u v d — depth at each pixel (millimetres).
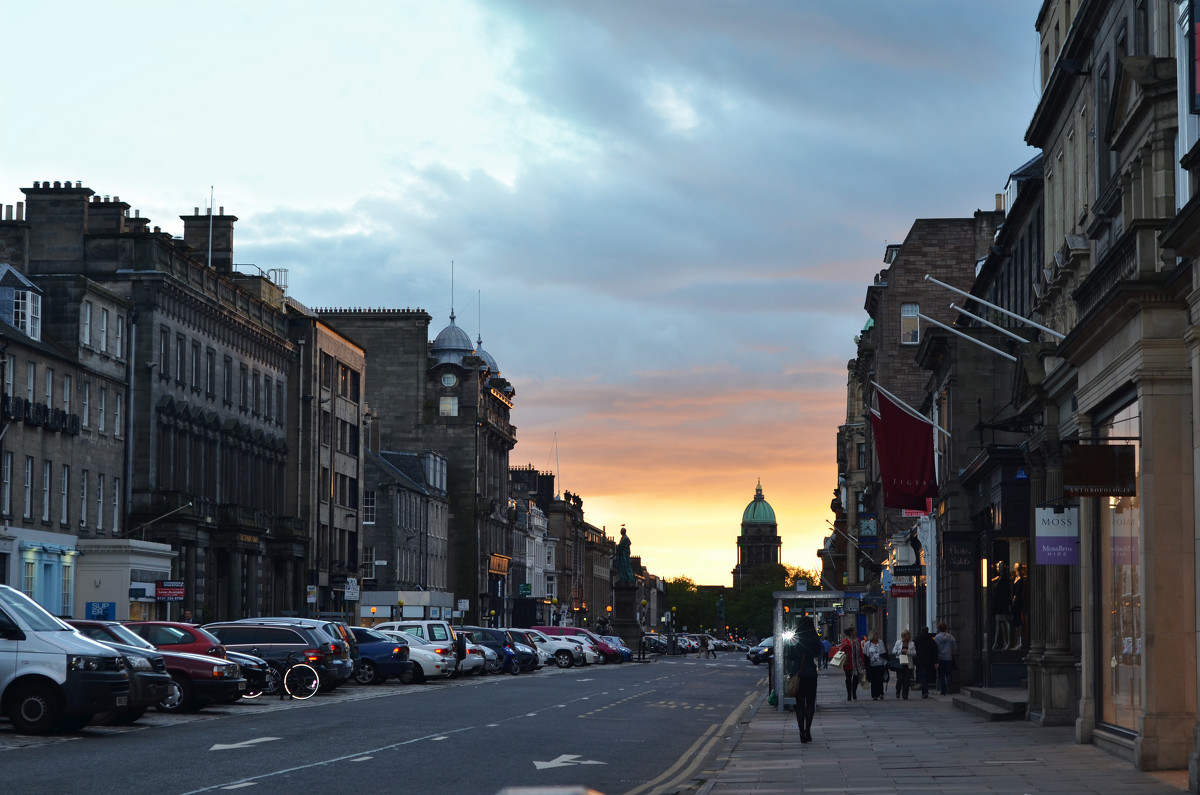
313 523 89938
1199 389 18531
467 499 129000
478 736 27406
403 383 129500
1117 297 20938
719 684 60188
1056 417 30188
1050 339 38188
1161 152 21703
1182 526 20562
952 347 50562
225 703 35688
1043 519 27469
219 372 78312
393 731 28094
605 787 20016
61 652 26078
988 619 43531
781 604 39844
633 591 117750
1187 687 20609
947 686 47719
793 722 34844
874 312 83875
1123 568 23172
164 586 60438
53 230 69812
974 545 47594
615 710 37844
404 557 111500
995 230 77812
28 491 58938
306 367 90312
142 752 23188
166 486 70875
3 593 26719
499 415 142250
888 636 78562
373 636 51562
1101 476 21484
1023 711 33469
